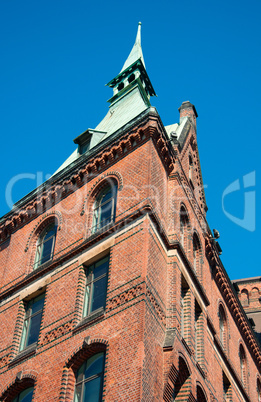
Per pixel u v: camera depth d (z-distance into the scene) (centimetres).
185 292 2728
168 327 2395
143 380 2080
